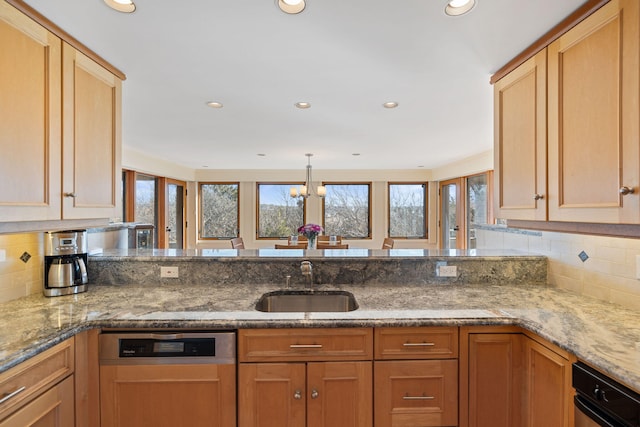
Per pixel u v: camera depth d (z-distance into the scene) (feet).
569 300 5.26
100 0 4.00
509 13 4.28
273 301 5.98
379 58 5.61
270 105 8.16
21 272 5.36
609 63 3.62
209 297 5.49
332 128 10.41
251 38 4.97
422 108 8.39
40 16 4.18
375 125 10.07
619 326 4.07
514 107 5.36
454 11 4.28
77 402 4.18
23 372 3.44
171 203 19.06
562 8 4.11
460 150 14.19
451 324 4.42
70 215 4.61
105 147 5.43
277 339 4.41
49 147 4.30
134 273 6.36
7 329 3.99
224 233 21.43
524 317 4.46
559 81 4.37
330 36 4.92
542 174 4.64
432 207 21.04
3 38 3.76
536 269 6.52
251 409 4.39
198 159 16.66
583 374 3.41
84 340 4.29
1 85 3.74
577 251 5.74
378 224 21.16
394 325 4.39
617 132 3.52
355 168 20.48
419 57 5.56
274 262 6.42
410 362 4.46
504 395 4.51
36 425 3.59
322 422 4.43
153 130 10.73
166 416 4.39
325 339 4.42
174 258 6.36
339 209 21.45
